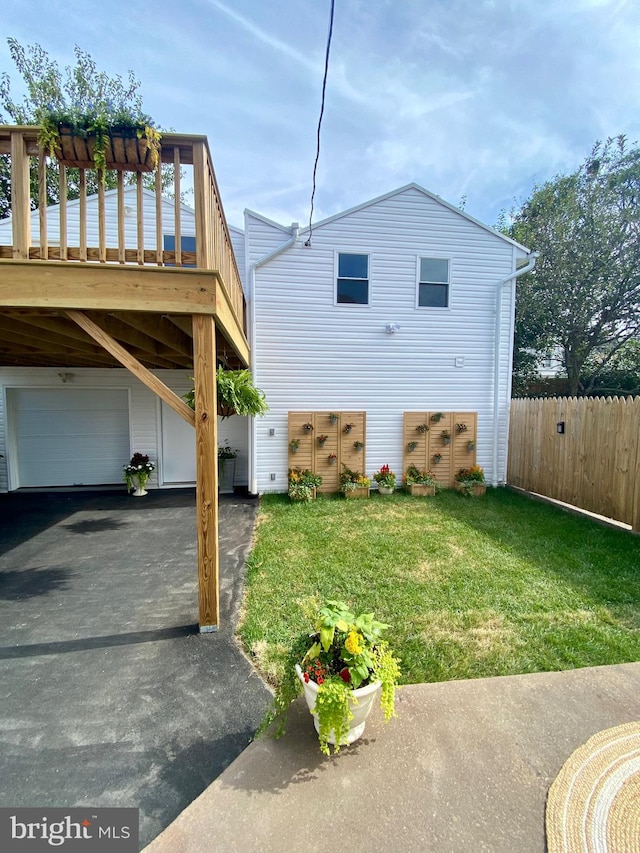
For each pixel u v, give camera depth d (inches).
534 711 85.8
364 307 303.1
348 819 62.9
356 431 306.7
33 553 186.7
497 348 319.6
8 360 280.8
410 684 95.2
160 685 97.7
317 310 297.7
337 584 150.3
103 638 117.7
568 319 498.0
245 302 299.4
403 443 314.8
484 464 328.2
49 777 73.0
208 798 66.5
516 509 257.0
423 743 77.4
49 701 92.0
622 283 467.5
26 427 317.1
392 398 311.9
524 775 70.7
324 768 71.9
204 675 101.4
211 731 83.9
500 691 92.3
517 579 154.5
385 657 79.5
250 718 87.4
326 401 303.7
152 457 324.5
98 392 323.9
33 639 117.2
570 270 480.7
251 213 301.6
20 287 107.3
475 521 230.4
